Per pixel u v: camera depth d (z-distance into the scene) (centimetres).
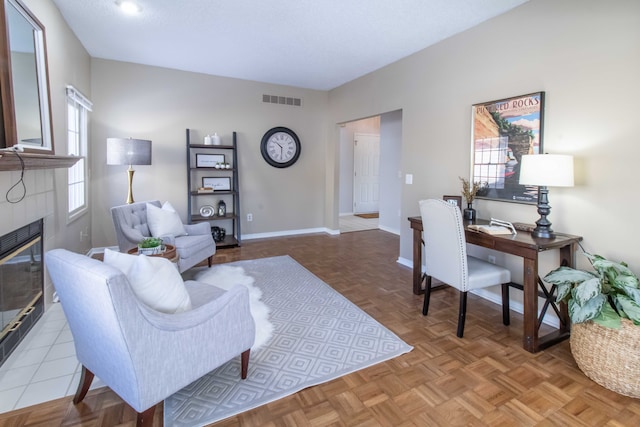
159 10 298
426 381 192
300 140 586
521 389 186
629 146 217
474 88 320
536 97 266
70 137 365
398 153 605
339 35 346
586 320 191
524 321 227
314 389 184
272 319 266
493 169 304
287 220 591
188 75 488
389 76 438
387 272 391
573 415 167
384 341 235
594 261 205
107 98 444
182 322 147
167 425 158
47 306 275
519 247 228
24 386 183
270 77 514
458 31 332
